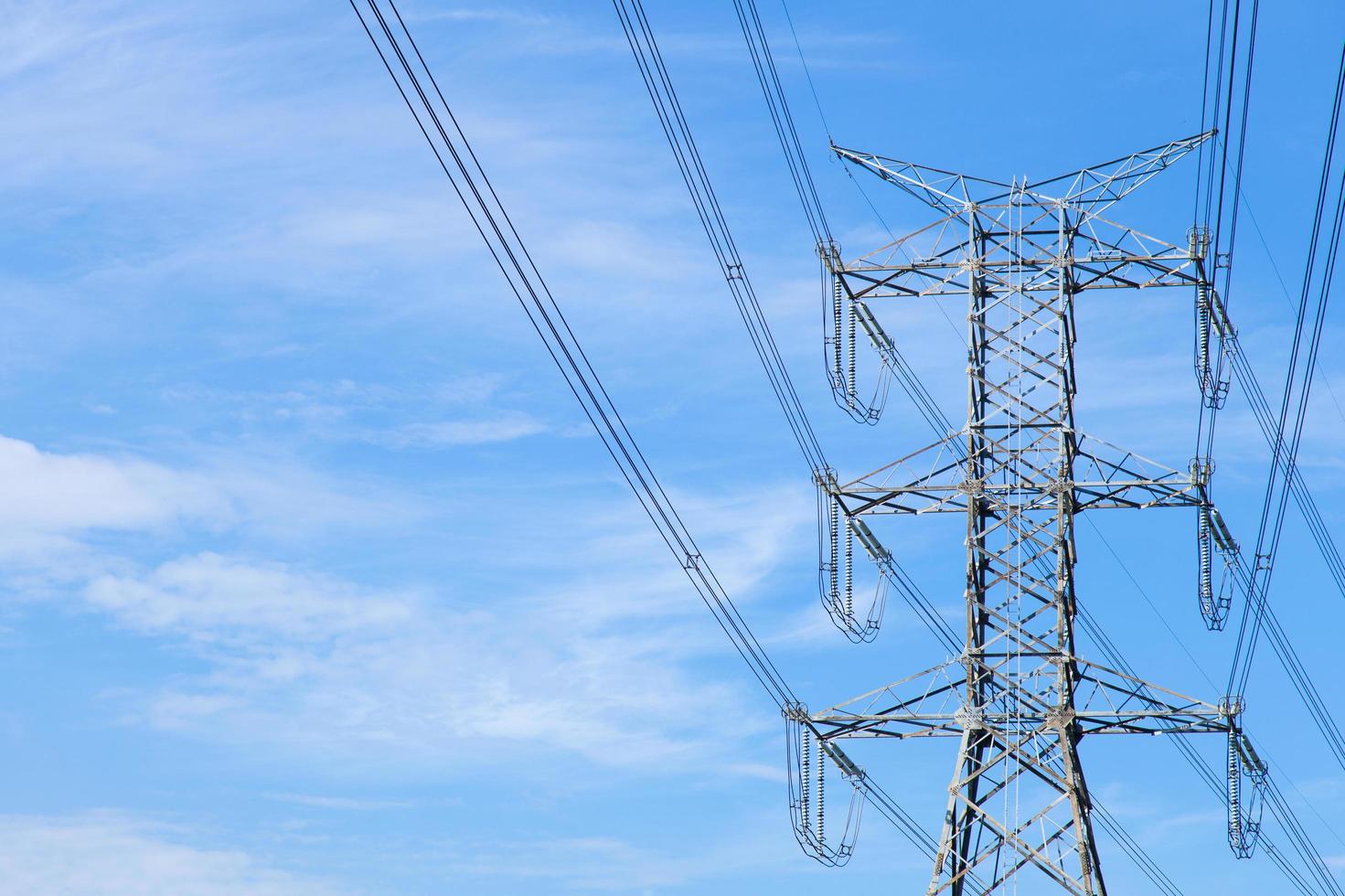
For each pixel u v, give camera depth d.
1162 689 52.78
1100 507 54.56
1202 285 55.03
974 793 52.22
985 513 54.53
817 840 53.75
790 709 53.84
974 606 53.69
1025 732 52.56
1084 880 50.69
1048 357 55.38
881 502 54.78
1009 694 52.97
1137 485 54.09
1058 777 51.94
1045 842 51.22
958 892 51.28
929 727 53.16
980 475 54.81
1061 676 52.81
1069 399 55.25
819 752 53.97
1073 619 53.41
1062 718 52.38
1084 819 51.72
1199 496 53.78
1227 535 54.72
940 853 51.47
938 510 54.56
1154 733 52.78
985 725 52.62
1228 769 52.91
